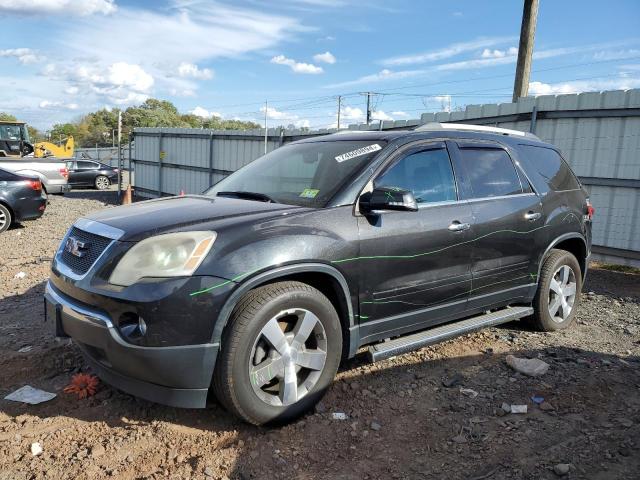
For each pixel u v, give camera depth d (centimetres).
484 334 496
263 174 439
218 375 306
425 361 429
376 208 354
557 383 394
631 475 283
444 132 438
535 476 284
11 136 2377
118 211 377
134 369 302
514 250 454
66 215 1483
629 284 753
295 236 328
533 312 495
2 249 942
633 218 798
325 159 409
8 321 528
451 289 409
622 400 371
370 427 333
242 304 309
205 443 315
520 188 472
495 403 364
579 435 324
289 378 325
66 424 335
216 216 335
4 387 386
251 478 283
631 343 491
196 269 299
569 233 510
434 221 393
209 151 1789
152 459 300
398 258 372
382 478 285
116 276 307
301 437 320
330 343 342
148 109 8562
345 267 346
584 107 831
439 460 300
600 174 826
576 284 530
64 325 333
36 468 291
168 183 2056
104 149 4806
